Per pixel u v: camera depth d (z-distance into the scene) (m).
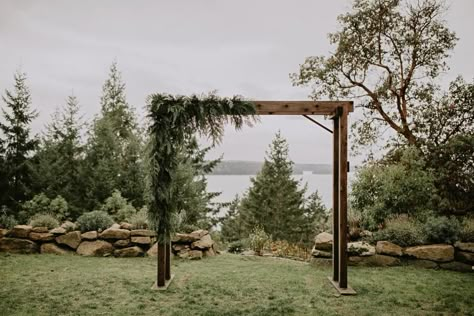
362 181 9.68
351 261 7.34
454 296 5.20
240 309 4.60
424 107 14.52
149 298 5.05
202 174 19.80
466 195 9.67
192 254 8.21
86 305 4.70
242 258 8.45
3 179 13.79
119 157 14.61
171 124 5.52
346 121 5.58
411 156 10.65
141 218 8.95
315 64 15.80
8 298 4.94
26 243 8.37
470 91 13.05
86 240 8.51
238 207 29.86
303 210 29.14
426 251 7.21
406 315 4.42
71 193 13.90
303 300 5.02
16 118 14.35
